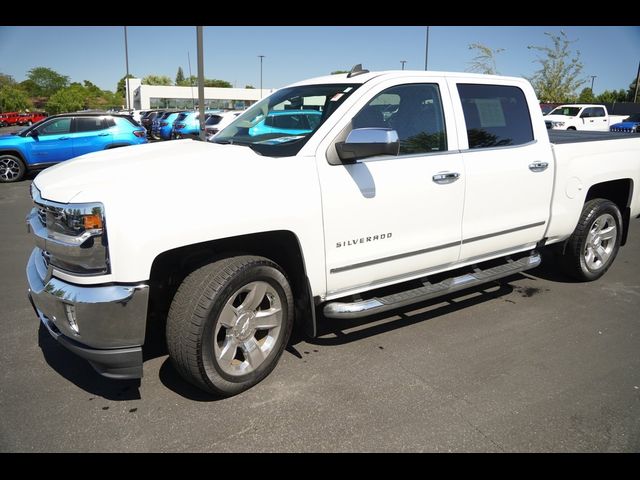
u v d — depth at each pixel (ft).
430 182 11.70
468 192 12.48
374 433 8.95
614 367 11.32
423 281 12.72
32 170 42.50
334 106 10.94
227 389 9.76
